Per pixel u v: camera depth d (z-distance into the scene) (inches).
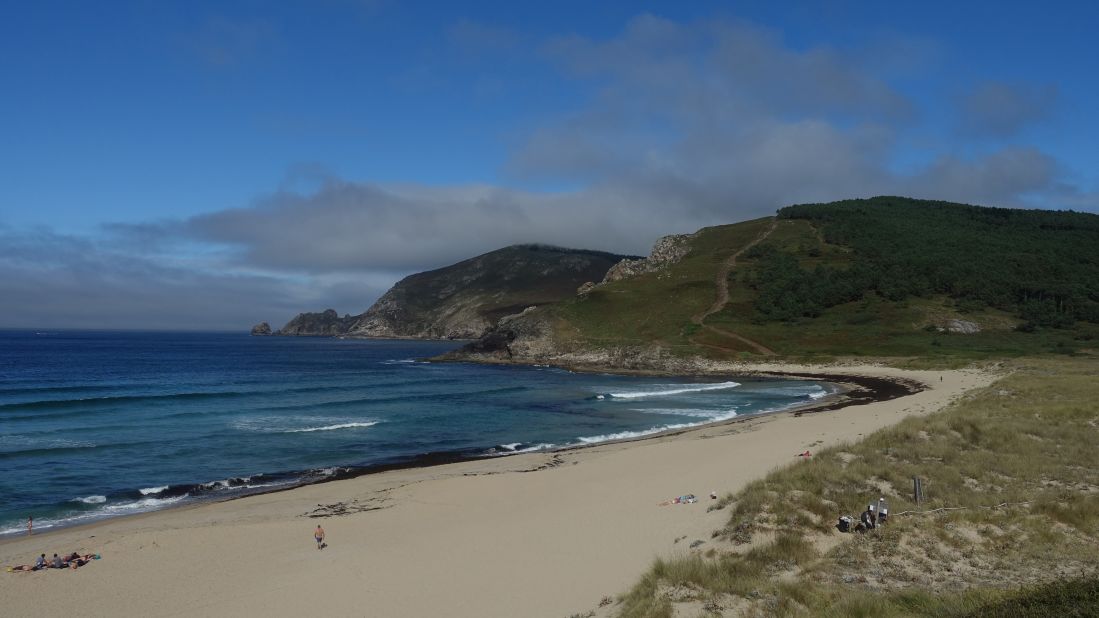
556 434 1593.3
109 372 3511.3
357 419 1829.5
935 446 862.5
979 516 601.9
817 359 3297.2
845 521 591.5
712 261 5290.4
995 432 940.0
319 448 1422.2
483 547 671.8
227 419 1807.3
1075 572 478.9
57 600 590.9
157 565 673.0
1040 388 1540.4
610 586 523.8
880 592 456.4
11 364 4052.7
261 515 884.6
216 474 1177.4
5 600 591.8
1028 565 503.8
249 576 634.2
